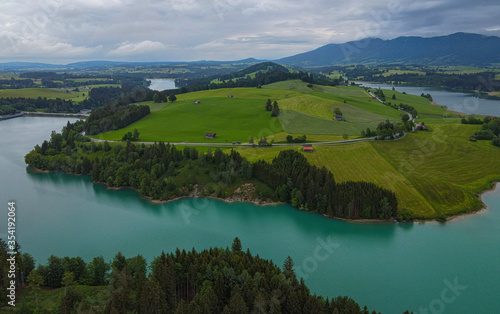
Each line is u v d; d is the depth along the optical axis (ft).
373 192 386.32
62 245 338.54
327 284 270.05
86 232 366.43
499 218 375.04
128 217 405.59
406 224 369.71
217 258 257.14
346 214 383.65
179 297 241.55
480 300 248.93
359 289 263.49
